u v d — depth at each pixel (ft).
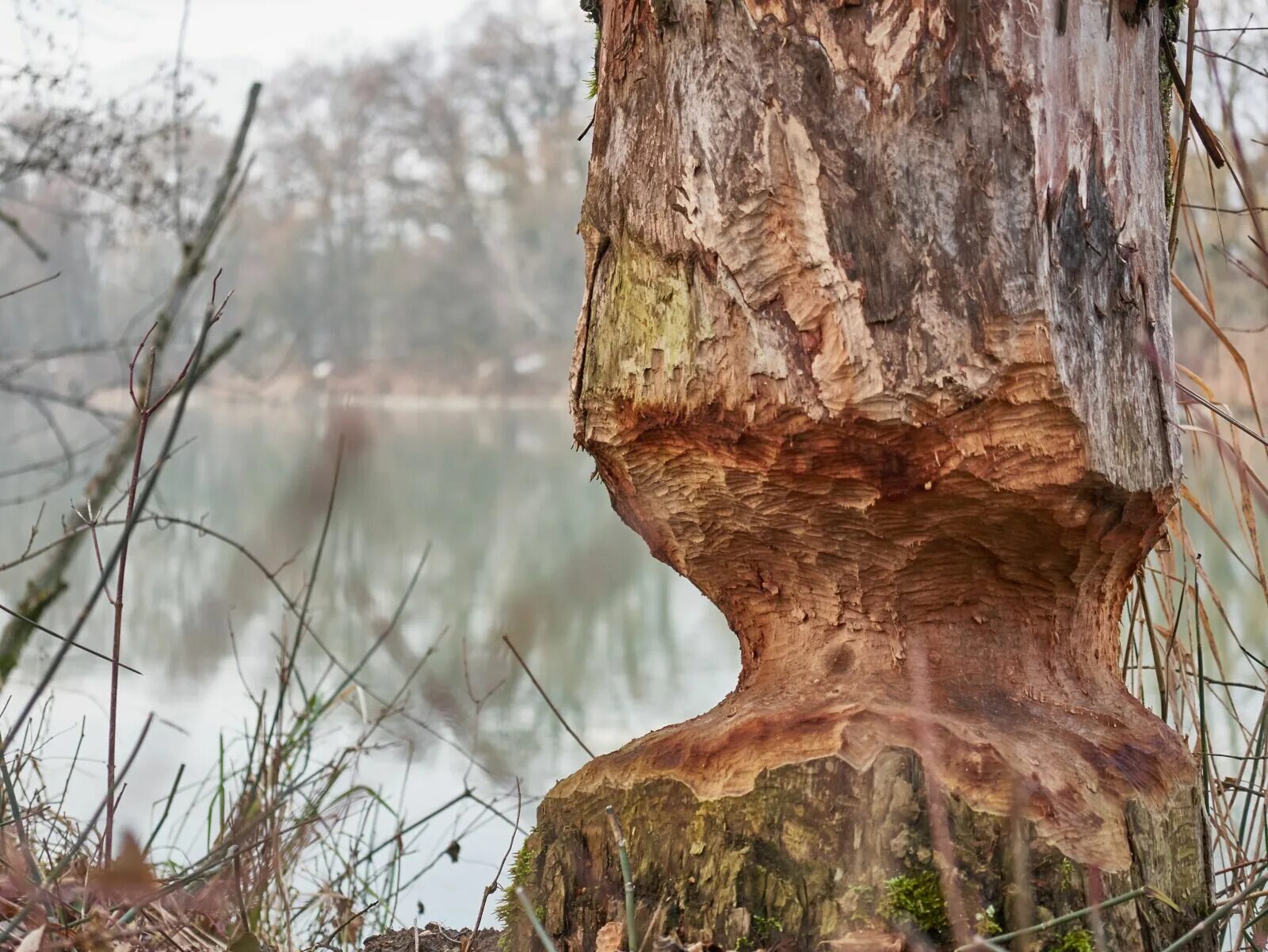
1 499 33.06
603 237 5.17
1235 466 6.58
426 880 9.54
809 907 4.54
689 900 4.72
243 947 5.63
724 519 5.17
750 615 5.60
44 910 5.20
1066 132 4.59
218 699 12.97
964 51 4.48
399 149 118.52
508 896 5.49
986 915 4.33
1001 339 4.42
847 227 4.51
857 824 4.53
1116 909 4.41
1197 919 4.88
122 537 5.10
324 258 99.81
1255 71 6.78
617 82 5.15
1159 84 5.25
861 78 4.54
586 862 5.05
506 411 107.76
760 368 4.64
